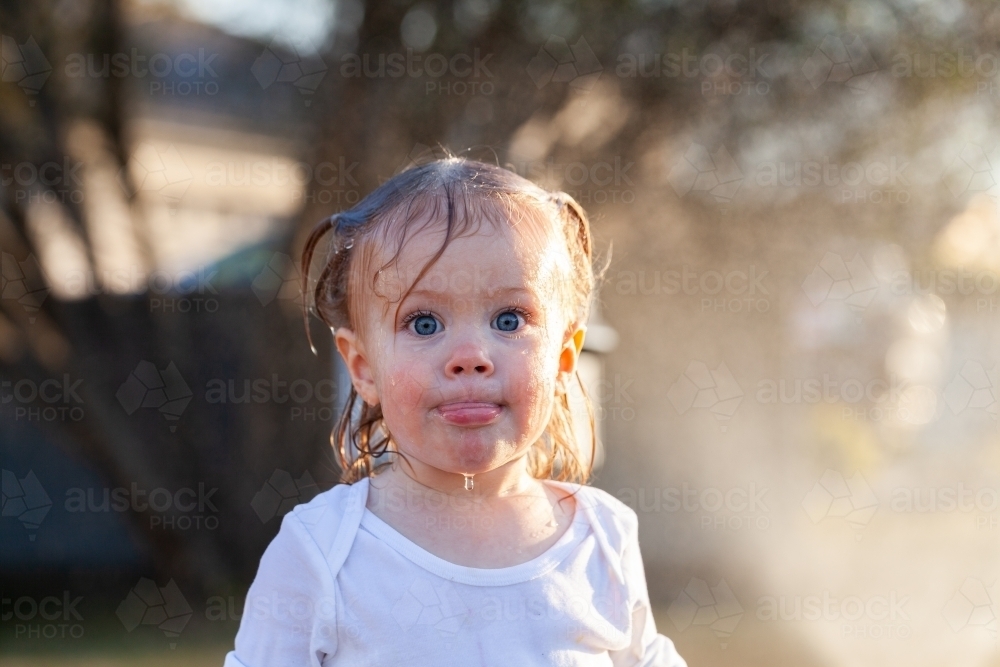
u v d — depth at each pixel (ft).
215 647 15.11
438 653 4.63
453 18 14.79
